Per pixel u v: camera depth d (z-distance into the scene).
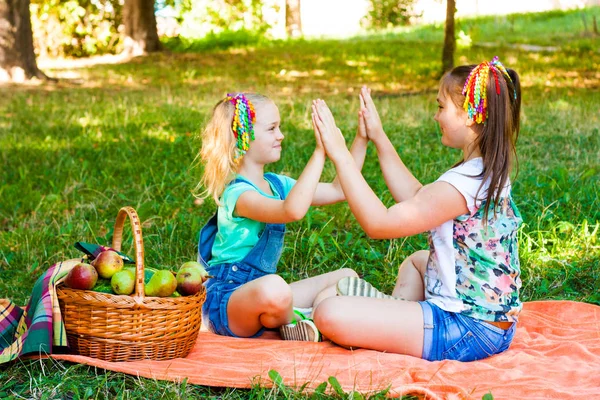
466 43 15.90
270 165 6.59
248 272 3.44
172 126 8.52
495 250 3.05
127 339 2.94
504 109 2.98
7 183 6.29
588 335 3.36
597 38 17.52
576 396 2.66
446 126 3.11
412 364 2.96
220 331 3.40
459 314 3.06
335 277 3.70
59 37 18.42
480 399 2.66
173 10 21.08
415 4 25.03
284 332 3.32
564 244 4.53
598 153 6.75
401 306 3.09
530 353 3.18
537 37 18.19
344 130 8.10
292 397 2.70
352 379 2.81
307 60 16.03
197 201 5.48
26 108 9.73
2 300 3.25
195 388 2.80
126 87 12.40
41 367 2.93
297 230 4.93
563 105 9.27
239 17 21.61
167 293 2.99
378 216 3.03
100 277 3.05
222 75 14.00
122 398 2.67
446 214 3.01
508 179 3.08
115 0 18.98
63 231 4.85
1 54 12.77
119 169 6.62
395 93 11.40
